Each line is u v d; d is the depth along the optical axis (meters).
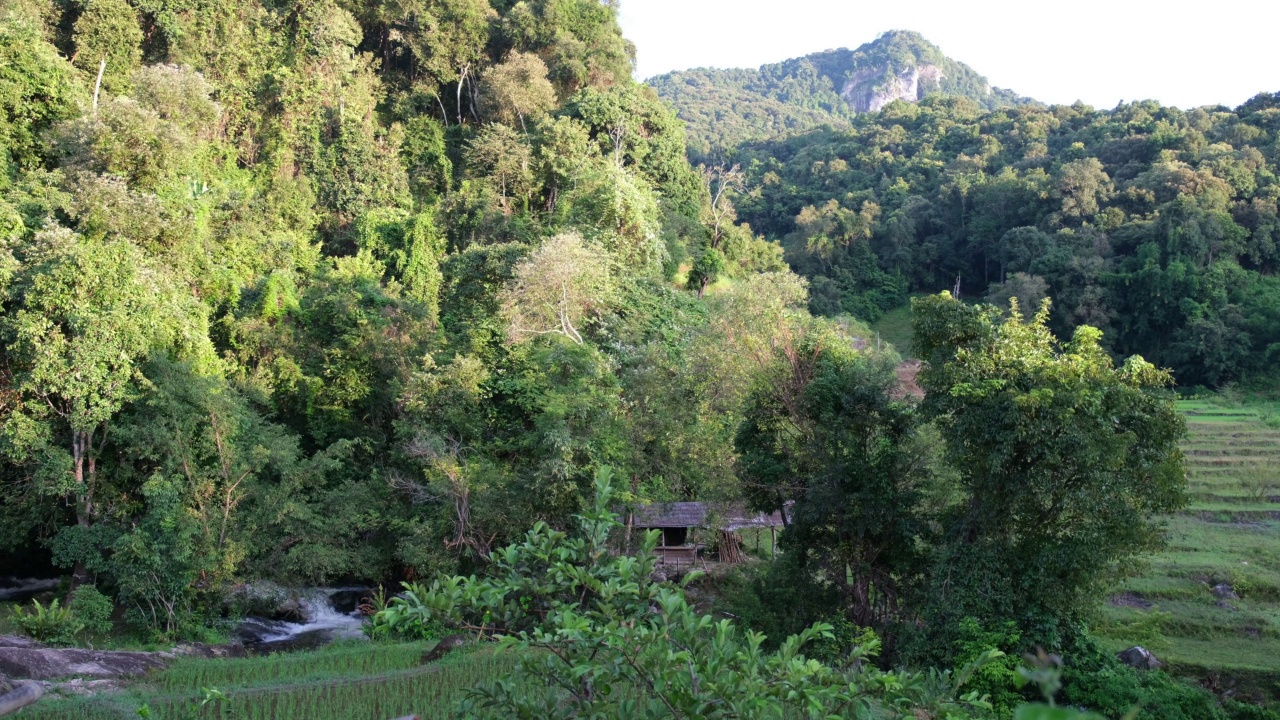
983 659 7.07
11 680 14.61
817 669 6.52
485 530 26.62
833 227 88.94
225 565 24.02
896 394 26.45
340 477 30.75
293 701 14.95
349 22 52.75
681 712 6.32
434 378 29.64
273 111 49.34
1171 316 64.75
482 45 57.84
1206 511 34.38
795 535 23.14
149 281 25.27
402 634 23.75
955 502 23.12
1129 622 24.38
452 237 46.47
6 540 24.77
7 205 26.77
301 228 46.31
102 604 22.70
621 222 44.03
